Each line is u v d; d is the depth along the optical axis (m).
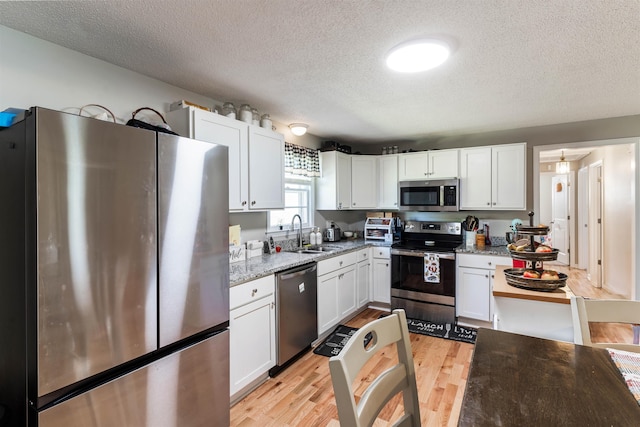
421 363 2.67
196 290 1.71
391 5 1.45
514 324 1.86
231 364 2.06
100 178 1.31
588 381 0.99
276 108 2.94
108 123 1.34
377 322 1.01
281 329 2.51
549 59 1.98
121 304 1.38
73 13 1.50
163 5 1.45
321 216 4.27
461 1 1.42
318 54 1.91
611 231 4.59
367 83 2.36
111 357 1.35
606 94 2.62
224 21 1.58
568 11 1.49
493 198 3.63
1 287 1.34
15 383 1.28
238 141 2.46
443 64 2.04
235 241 2.78
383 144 4.66
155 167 1.51
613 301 1.31
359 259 3.84
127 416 1.40
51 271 1.18
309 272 2.86
